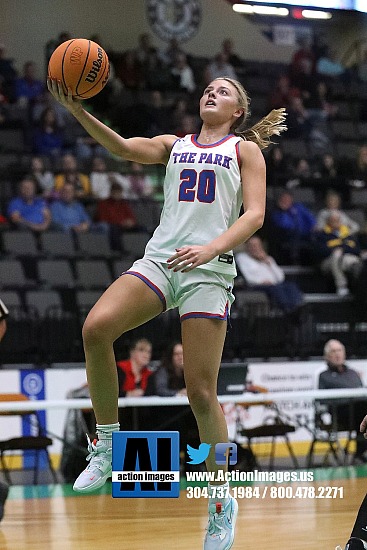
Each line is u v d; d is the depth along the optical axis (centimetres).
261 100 2142
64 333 1366
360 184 1934
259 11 2077
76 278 1571
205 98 583
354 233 1766
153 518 813
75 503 923
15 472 1218
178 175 564
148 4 2241
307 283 1692
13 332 1349
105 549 670
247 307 1460
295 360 1369
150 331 1371
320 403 1210
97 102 2014
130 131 1931
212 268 550
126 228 1697
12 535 742
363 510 524
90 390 550
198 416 557
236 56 2166
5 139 1873
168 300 555
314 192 1916
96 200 1744
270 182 1873
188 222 554
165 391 1145
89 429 1153
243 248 1669
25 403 1007
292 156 1947
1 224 1639
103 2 2208
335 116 2152
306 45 2273
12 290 1484
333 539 698
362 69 2244
